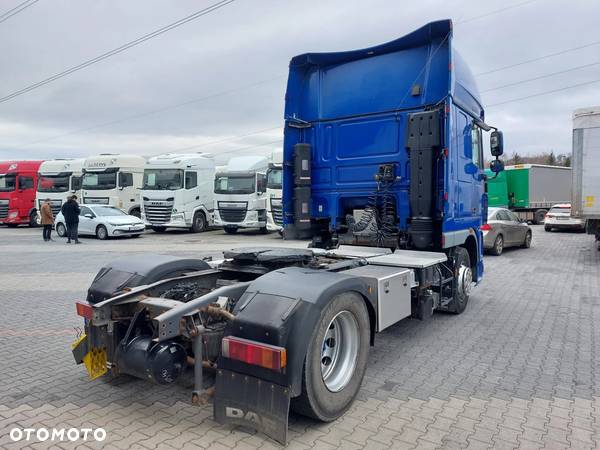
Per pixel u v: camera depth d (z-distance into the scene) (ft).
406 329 20.58
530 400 13.34
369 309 13.98
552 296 27.71
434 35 19.70
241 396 10.61
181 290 13.96
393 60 20.86
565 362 16.51
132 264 14.64
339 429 11.57
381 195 20.65
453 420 12.10
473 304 25.49
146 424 11.80
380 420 12.07
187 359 11.86
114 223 66.80
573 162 44.29
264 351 10.16
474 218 23.68
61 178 84.12
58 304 25.00
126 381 14.52
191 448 10.66
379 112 20.95
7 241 64.08
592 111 43.04
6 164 92.27
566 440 11.11
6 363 16.14
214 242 61.82
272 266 15.24
